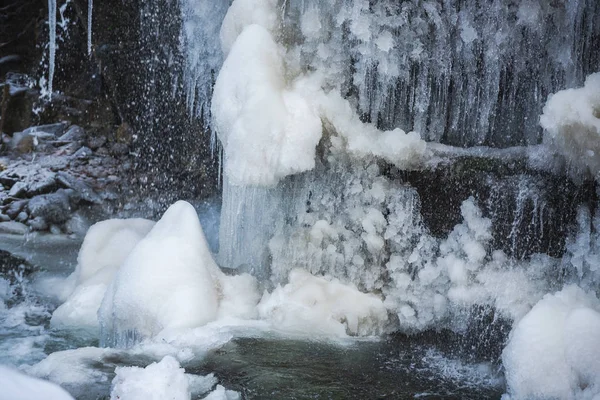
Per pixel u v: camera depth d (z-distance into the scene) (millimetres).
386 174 4180
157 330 3723
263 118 3752
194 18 5113
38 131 11414
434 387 3273
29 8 12766
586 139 3186
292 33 4305
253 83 3848
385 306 4008
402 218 4090
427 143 4121
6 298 4820
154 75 10234
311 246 4211
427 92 4219
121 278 3852
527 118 4035
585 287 3422
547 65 3912
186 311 3723
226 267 4449
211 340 3605
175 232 4020
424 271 3910
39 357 3715
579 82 3805
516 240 3736
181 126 9906
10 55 12711
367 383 3281
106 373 3215
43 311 4559
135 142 10867
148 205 9016
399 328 4016
